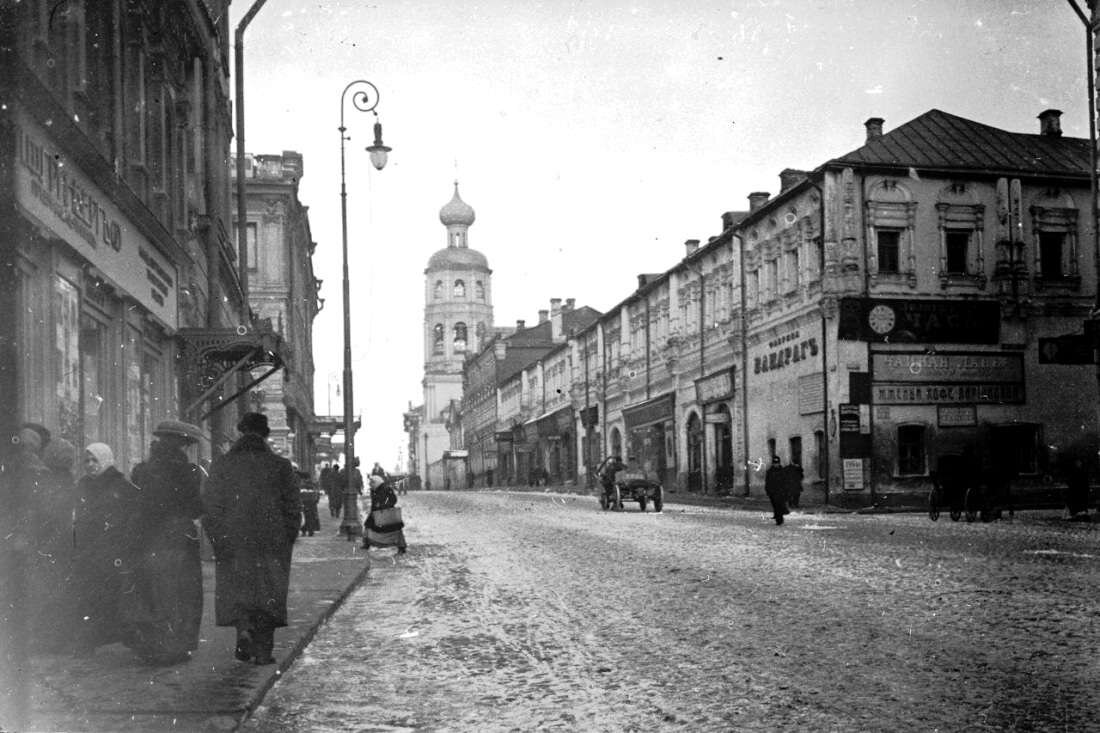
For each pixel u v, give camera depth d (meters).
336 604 12.09
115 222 15.61
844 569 14.33
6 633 3.96
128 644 7.93
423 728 6.36
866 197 35.69
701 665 7.92
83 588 8.03
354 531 24.97
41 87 11.12
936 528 23.00
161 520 8.10
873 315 35.34
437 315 134.75
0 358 3.91
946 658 7.84
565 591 13.00
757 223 41.88
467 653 8.90
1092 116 26.58
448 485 118.00
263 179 47.94
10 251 3.94
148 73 18.95
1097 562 14.50
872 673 7.39
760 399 41.44
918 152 36.69
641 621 10.23
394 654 8.97
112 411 15.88
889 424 35.25
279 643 8.98
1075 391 36.94
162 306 19.31
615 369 62.66
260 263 47.97
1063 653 7.95
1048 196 37.19
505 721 6.47
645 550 18.73
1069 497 25.53
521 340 101.44
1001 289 36.28
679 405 51.16
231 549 8.09
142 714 6.34
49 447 8.20
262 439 8.47
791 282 39.03
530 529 26.50
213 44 27.09
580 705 6.81
